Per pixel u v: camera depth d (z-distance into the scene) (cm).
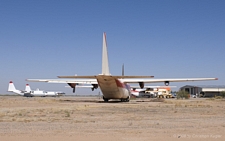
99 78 3912
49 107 2983
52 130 1284
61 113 2230
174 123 1598
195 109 2784
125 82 4619
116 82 4116
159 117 1953
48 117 1911
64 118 1848
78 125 1480
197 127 1417
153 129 1335
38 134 1159
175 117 1959
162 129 1337
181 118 1892
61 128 1356
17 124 1516
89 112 2344
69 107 2969
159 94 9219
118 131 1262
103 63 4119
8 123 1563
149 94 9381
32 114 2130
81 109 2664
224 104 3825
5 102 4250
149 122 1644
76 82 4712
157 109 2753
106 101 4841
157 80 4509
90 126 1441
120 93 4453
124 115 2094
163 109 2759
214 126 1460
